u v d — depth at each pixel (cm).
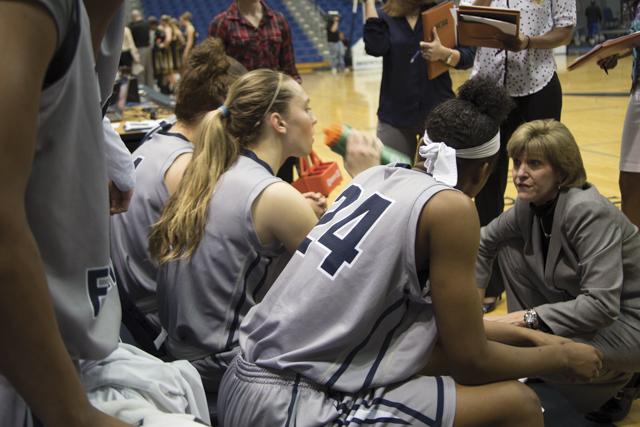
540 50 331
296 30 2177
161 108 512
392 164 157
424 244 137
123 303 200
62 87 73
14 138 62
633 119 304
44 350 66
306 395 140
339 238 143
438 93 369
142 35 1142
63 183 79
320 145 748
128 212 201
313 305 141
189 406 121
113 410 104
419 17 362
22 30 63
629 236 213
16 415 86
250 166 176
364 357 142
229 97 184
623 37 284
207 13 2162
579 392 220
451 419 138
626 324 213
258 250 171
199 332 173
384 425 136
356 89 1390
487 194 343
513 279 238
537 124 215
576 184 215
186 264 173
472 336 138
